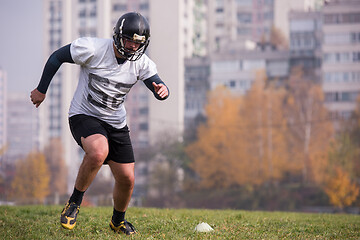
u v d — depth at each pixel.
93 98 17.05
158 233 19.25
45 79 17.05
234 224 22.84
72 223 17.31
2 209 29.52
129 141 18.03
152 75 17.41
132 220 23.33
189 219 24.52
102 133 16.92
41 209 30.23
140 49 16.84
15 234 18.44
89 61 16.78
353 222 27.28
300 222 25.30
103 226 20.97
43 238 17.53
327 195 197.25
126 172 17.95
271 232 20.34
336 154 195.62
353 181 191.25
